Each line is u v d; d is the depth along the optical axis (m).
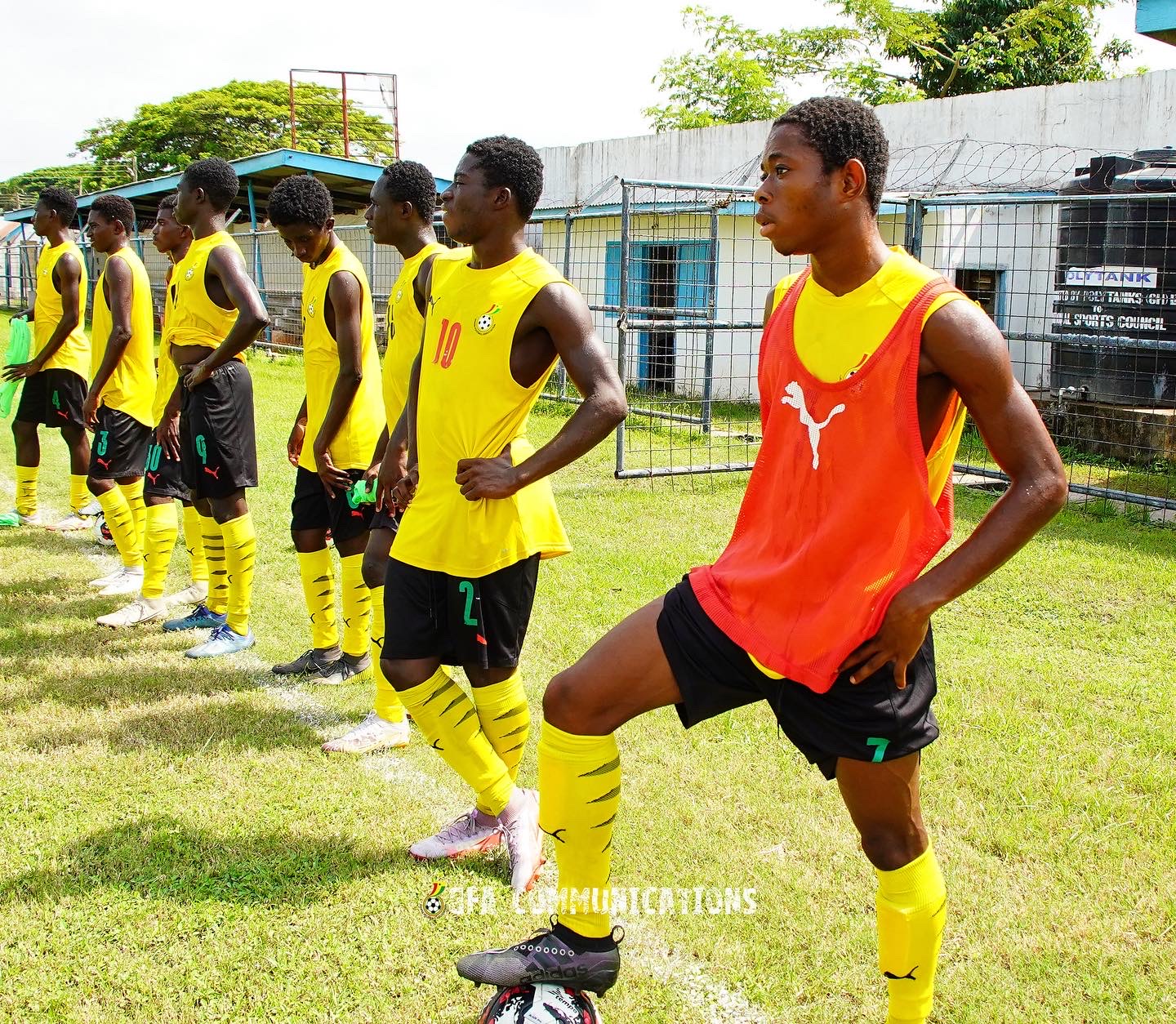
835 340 2.06
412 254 3.98
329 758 3.98
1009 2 23.42
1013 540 1.92
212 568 5.38
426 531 3.10
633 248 16.08
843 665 2.11
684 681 2.28
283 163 18.70
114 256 5.74
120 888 3.08
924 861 2.23
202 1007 2.60
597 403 2.90
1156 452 9.80
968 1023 2.54
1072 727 4.21
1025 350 11.47
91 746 4.03
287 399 13.36
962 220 13.31
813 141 1.97
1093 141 12.38
